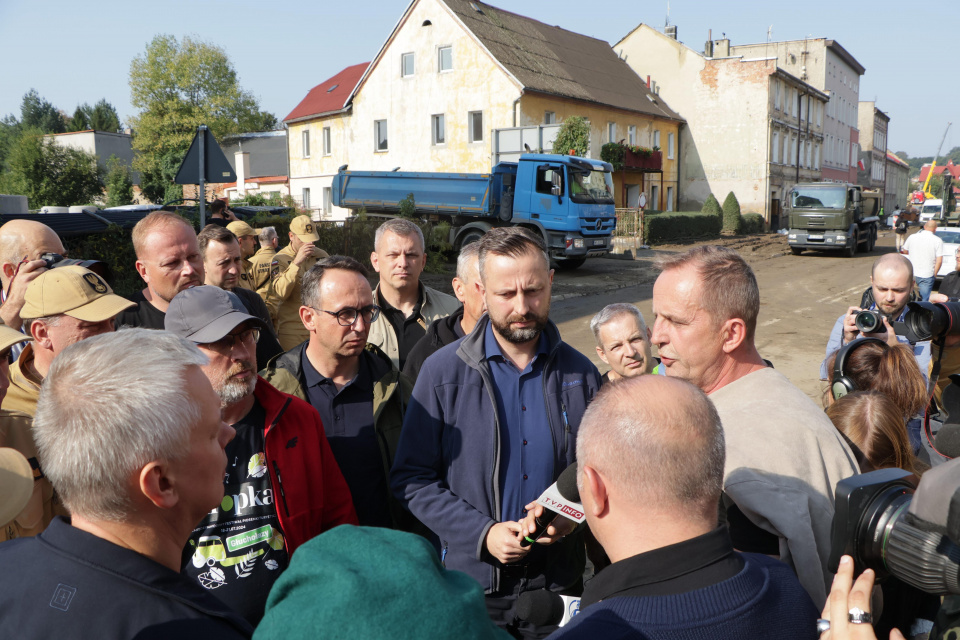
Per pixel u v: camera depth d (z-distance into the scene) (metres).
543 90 24.95
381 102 28.73
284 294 4.91
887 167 72.94
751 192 34.78
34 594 1.12
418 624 0.81
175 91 45.31
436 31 26.39
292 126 33.62
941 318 2.05
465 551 2.12
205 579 1.95
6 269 3.04
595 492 1.26
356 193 19.84
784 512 1.51
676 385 1.28
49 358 2.33
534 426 2.29
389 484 2.46
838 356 2.43
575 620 1.19
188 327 2.01
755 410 1.69
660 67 36.16
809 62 45.44
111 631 1.11
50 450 1.20
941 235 14.32
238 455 2.07
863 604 1.09
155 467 1.21
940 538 0.97
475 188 17.16
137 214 11.53
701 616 1.12
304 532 2.13
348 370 2.70
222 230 4.22
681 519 1.21
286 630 0.83
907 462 1.91
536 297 2.20
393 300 3.81
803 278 16.91
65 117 77.50
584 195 16.19
